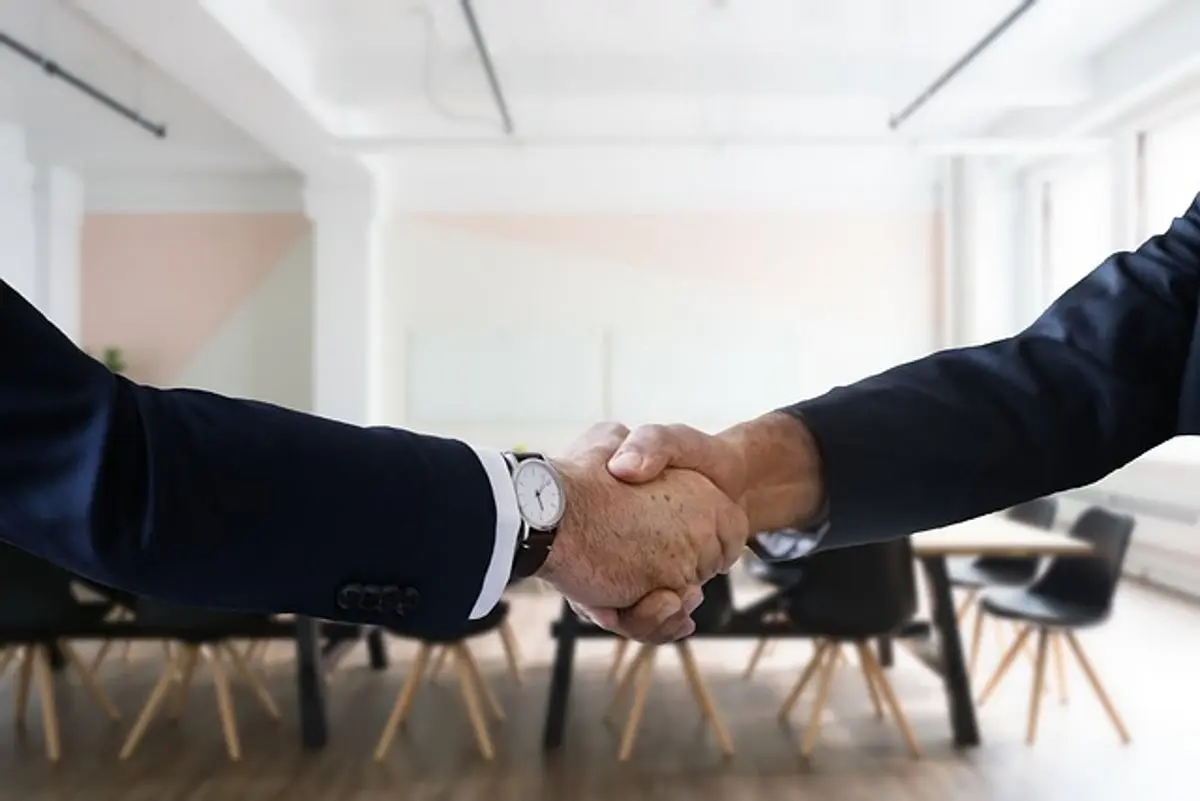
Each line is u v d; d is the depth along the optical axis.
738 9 5.88
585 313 8.68
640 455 0.81
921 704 4.50
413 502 0.60
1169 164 6.60
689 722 4.29
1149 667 4.95
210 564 0.54
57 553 0.53
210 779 3.64
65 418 0.52
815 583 3.87
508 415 8.69
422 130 8.08
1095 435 0.91
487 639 5.89
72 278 8.76
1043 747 3.92
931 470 0.87
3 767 3.78
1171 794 3.44
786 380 8.64
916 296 8.67
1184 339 0.93
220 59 5.45
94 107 7.59
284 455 0.56
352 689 4.85
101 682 5.03
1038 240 8.27
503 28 6.15
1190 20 5.62
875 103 7.58
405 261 8.73
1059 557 4.29
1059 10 5.88
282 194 8.85
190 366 8.88
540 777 3.64
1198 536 5.92
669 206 8.66
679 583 0.80
